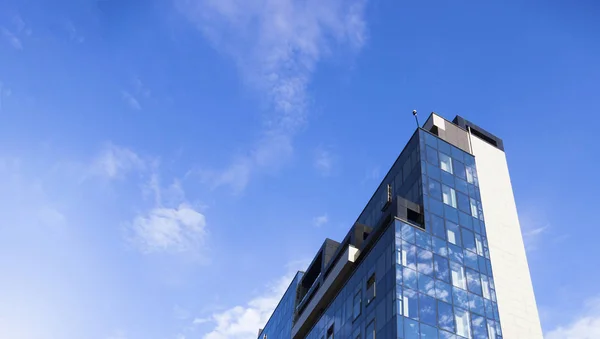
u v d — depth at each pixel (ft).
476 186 192.65
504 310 163.53
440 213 174.81
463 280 162.71
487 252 175.42
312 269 243.81
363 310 164.86
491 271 170.91
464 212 181.16
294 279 267.39
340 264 192.24
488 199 191.72
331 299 200.95
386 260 160.86
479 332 153.48
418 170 184.96
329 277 200.95
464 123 216.33
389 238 164.04
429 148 192.03
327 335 187.11
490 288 166.30
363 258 179.83
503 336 156.97
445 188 183.21
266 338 287.89
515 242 184.85
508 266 175.94
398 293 148.25
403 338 139.74
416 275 155.02
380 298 156.35
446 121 209.97
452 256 166.50
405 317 144.25
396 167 203.62
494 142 219.00
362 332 160.15
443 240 168.66
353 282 180.65
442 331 146.92
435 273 158.92
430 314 148.66
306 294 234.17
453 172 190.39
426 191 177.47
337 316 184.14
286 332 250.16
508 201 196.75
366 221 213.66
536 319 167.12
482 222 182.80
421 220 172.35
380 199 207.82
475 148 206.80
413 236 163.94
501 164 208.64
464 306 156.46
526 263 181.06
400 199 172.86
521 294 170.91
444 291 156.15
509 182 204.23
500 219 188.34
